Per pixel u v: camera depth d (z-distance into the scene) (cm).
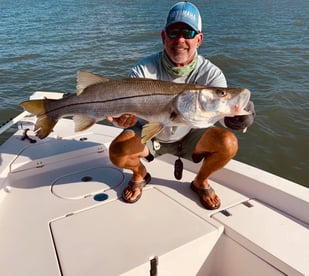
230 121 109
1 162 135
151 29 754
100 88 104
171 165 141
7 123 155
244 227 101
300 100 328
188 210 111
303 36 671
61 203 116
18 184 129
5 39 640
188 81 128
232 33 717
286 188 110
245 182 120
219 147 106
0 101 335
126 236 99
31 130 163
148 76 127
